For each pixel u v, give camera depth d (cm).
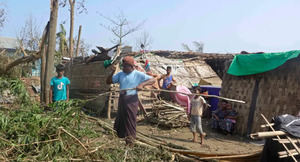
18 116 414
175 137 821
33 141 365
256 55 830
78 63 1452
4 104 495
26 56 711
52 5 790
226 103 899
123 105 503
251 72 838
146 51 1359
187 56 1559
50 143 366
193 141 768
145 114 1008
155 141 568
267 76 819
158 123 887
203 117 1137
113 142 428
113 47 1145
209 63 1622
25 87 533
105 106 1100
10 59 980
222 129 880
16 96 503
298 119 423
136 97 512
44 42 726
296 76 743
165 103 983
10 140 361
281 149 403
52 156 355
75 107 447
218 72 1589
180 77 1304
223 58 1515
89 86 1269
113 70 543
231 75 952
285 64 773
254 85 851
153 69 1252
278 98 779
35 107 473
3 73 708
